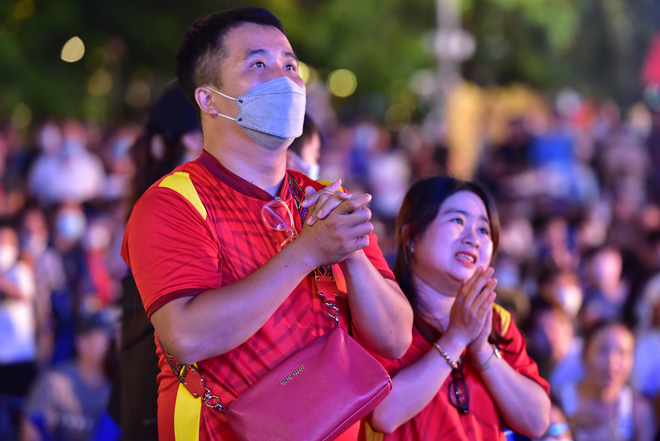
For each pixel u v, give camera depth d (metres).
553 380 9.80
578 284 13.52
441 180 6.06
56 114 28.66
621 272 14.00
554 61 43.88
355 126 34.16
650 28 42.81
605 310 12.80
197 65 4.86
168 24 29.33
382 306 4.79
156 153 6.75
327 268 4.86
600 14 42.66
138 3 29.14
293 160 7.22
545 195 23.83
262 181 4.88
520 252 14.66
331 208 4.47
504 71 44.62
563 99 33.88
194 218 4.61
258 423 4.40
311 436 4.41
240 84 4.71
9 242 11.88
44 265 12.73
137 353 6.06
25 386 11.53
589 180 26.19
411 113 48.25
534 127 27.34
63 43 29.05
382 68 42.62
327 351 4.60
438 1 37.72
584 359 9.64
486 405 5.70
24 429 9.80
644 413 10.09
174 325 4.39
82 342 9.83
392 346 4.89
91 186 20.25
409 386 5.45
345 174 27.41
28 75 27.64
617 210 19.55
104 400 9.80
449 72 37.44
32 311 11.88
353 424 4.68
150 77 31.80
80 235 13.52
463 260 5.90
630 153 26.38
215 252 4.61
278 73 4.76
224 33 4.82
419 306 6.00
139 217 4.66
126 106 33.47
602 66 43.53
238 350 4.57
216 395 4.56
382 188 27.11
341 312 4.91
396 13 42.53
